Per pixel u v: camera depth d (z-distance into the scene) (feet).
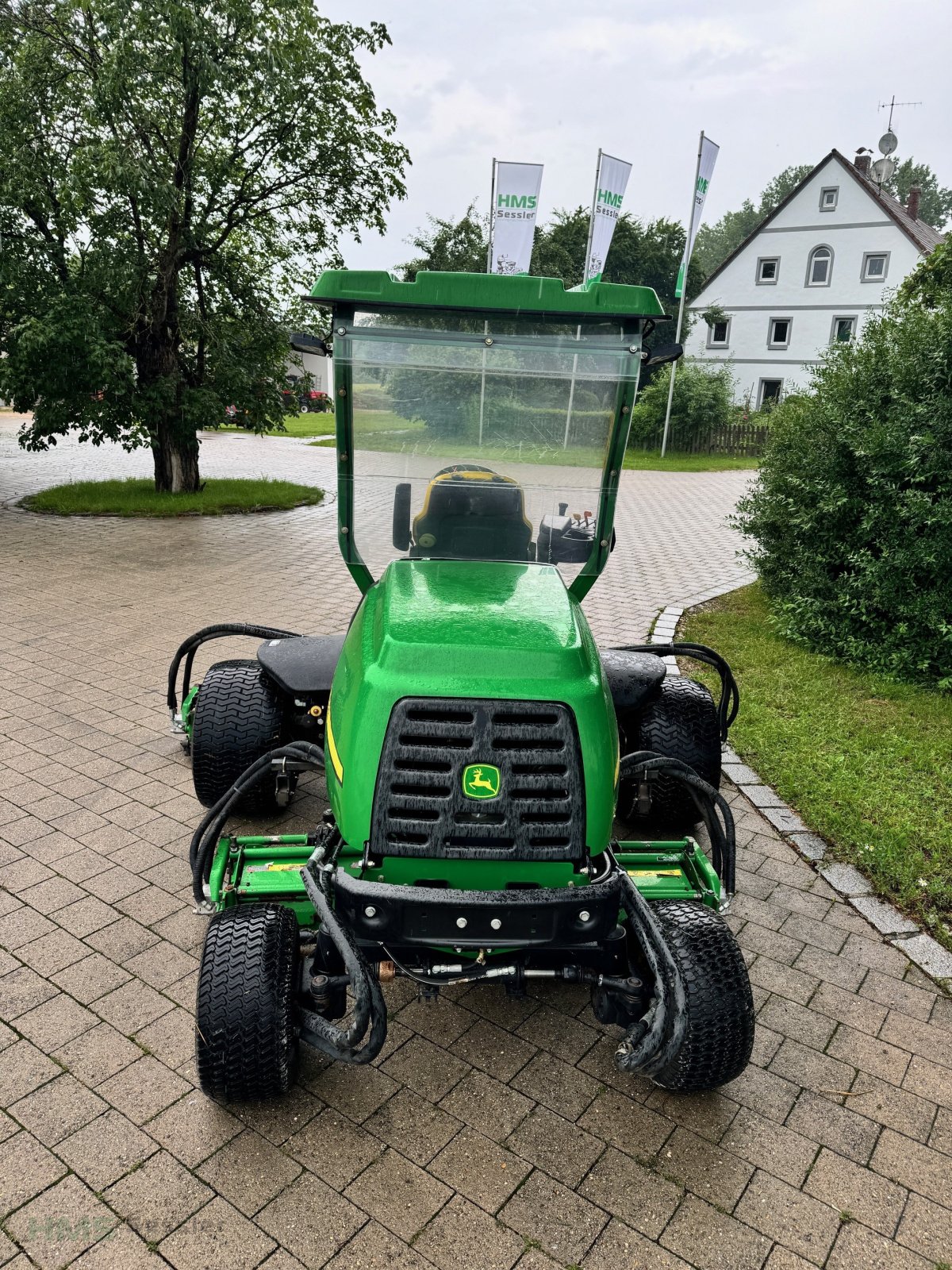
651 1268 7.95
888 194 125.08
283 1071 8.63
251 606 27.20
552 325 10.20
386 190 43.70
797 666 22.88
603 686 9.24
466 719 8.55
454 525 12.07
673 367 89.66
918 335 22.52
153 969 11.38
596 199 47.19
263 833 14.21
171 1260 7.85
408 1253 7.98
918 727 19.24
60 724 18.34
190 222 40.06
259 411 44.62
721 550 39.40
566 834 8.58
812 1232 8.33
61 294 36.96
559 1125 9.36
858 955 12.30
